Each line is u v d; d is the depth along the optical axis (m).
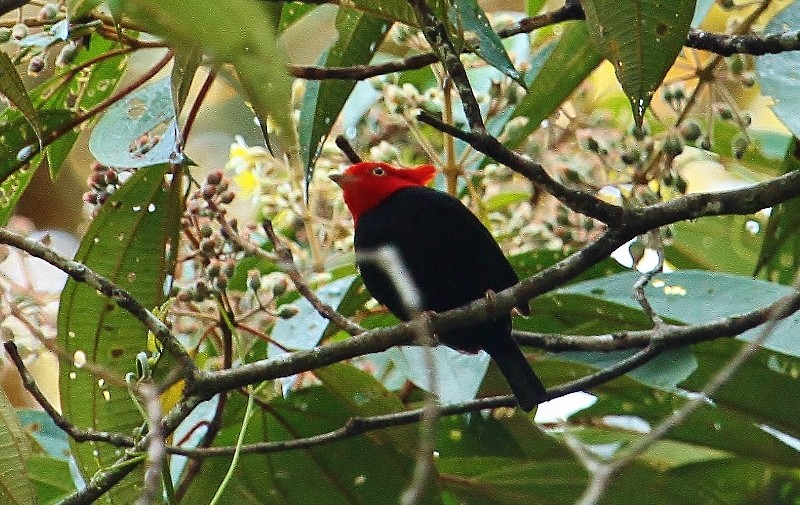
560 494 9.54
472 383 8.19
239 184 9.59
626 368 7.96
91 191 8.49
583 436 9.95
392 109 9.38
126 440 7.37
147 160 7.70
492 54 7.13
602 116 10.36
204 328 9.16
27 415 10.95
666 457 9.84
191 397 7.31
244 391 9.08
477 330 8.45
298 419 9.26
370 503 9.38
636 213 7.21
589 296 8.51
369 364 10.09
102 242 8.45
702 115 10.75
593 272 9.70
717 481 9.61
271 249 9.95
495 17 10.82
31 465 9.68
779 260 9.57
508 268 9.50
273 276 8.85
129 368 8.44
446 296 9.62
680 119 8.82
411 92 9.36
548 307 8.97
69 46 7.72
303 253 9.84
